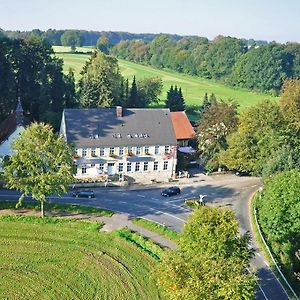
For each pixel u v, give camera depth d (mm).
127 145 86250
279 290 52188
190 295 36969
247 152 88000
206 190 84188
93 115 88125
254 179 92188
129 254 58062
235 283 37062
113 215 69250
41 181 63156
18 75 112312
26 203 70375
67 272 53688
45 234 61656
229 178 91875
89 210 70188
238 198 80938
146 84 155875
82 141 83750
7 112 109062
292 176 63469
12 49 112312
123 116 89688
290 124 89250
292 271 55875
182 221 69125
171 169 90438
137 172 88438
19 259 55594
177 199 78500
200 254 40438
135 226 65875
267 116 88812
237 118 93312
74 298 49188
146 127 89312
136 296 49906
